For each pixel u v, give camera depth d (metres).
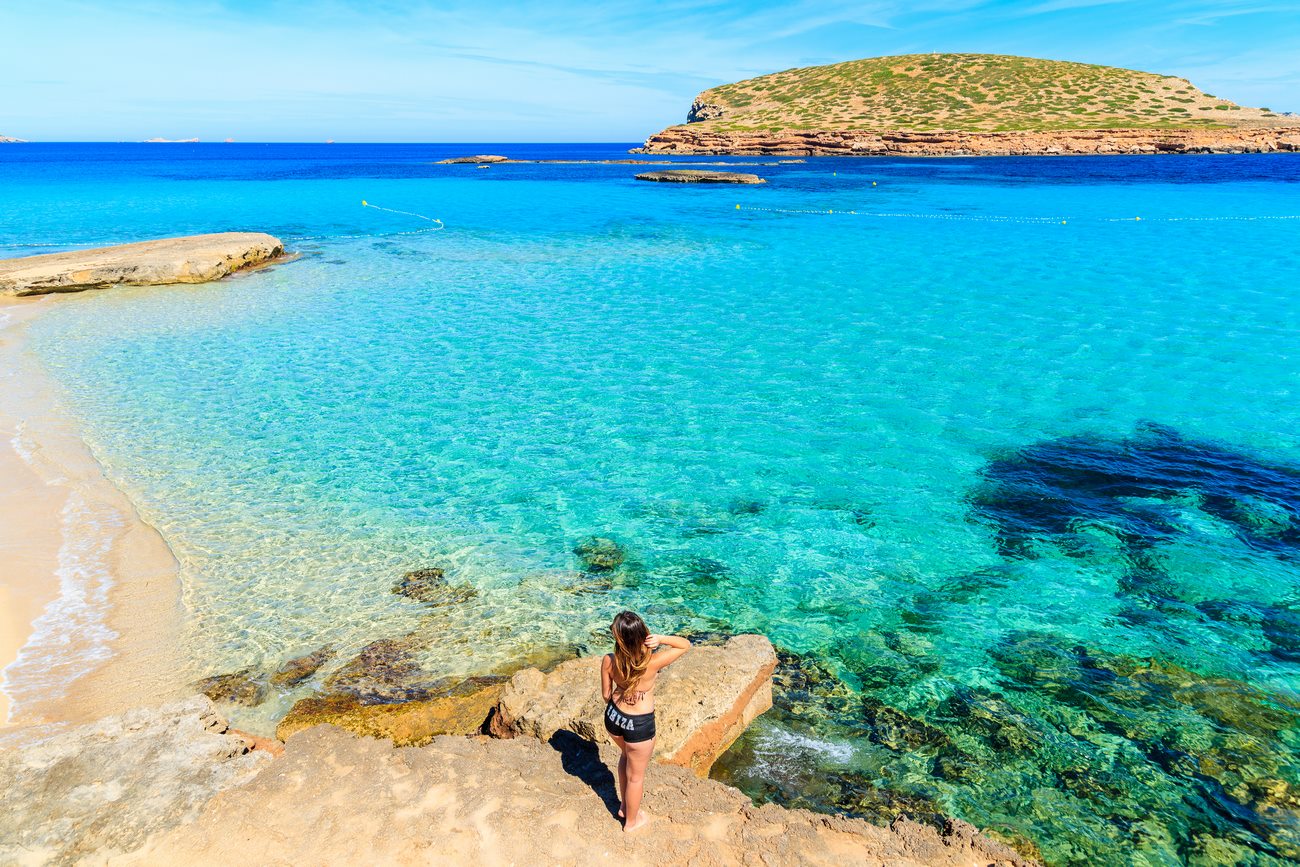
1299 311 23.73
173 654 9.00
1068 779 7.12
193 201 66.62
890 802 6.91
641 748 5.61
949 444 14.99
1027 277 30.11
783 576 10.73
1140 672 8.58
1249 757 7.30
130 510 12.54
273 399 17.78
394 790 6.24
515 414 16.84
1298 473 13.34
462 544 11.58
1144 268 31.03
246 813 5.94
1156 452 14.34
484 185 81.25
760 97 139.88
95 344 22.36
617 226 46.97
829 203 56.50
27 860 5.47
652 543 11.62
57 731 7.67
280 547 11.45
